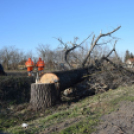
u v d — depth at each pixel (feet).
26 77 20.63
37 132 14.38
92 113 16.67
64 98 20.42
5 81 19.52
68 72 22.79
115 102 18.01
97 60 23.90
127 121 15.12
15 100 18.01
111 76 21.71
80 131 14.32
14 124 15.31
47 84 18.11
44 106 17.60
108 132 13.85
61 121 15.65
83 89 22.09
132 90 19.86
